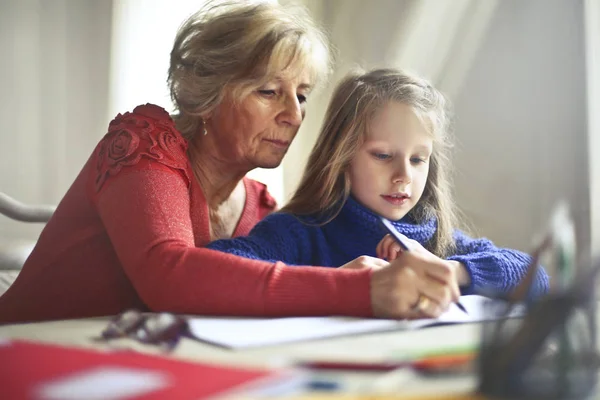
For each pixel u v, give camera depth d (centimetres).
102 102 222
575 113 155
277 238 114
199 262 76
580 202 153
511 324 40
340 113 121
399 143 115
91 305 103
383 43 200
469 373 43
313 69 112
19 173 218
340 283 73
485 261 102
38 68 219
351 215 118
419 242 120
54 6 220
